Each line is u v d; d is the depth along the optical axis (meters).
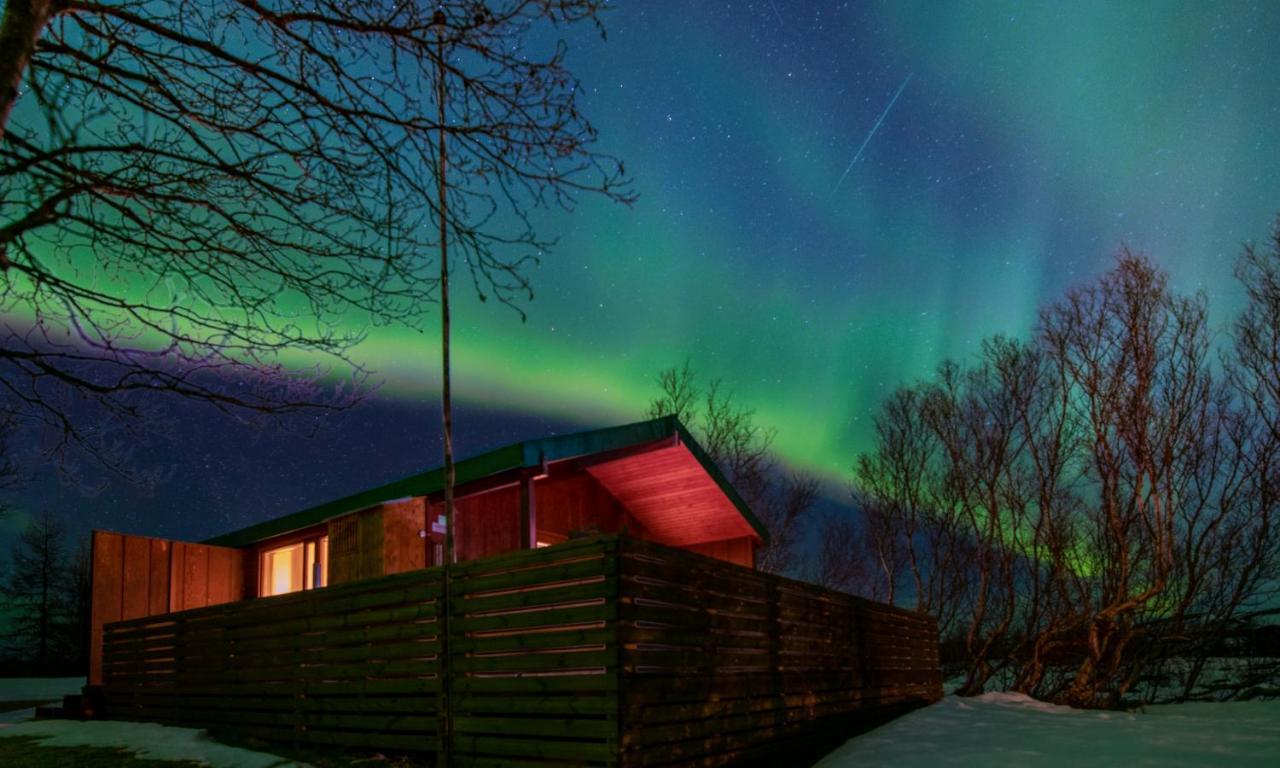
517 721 6.59
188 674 9.89
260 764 7.53
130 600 12.47
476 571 7.16
